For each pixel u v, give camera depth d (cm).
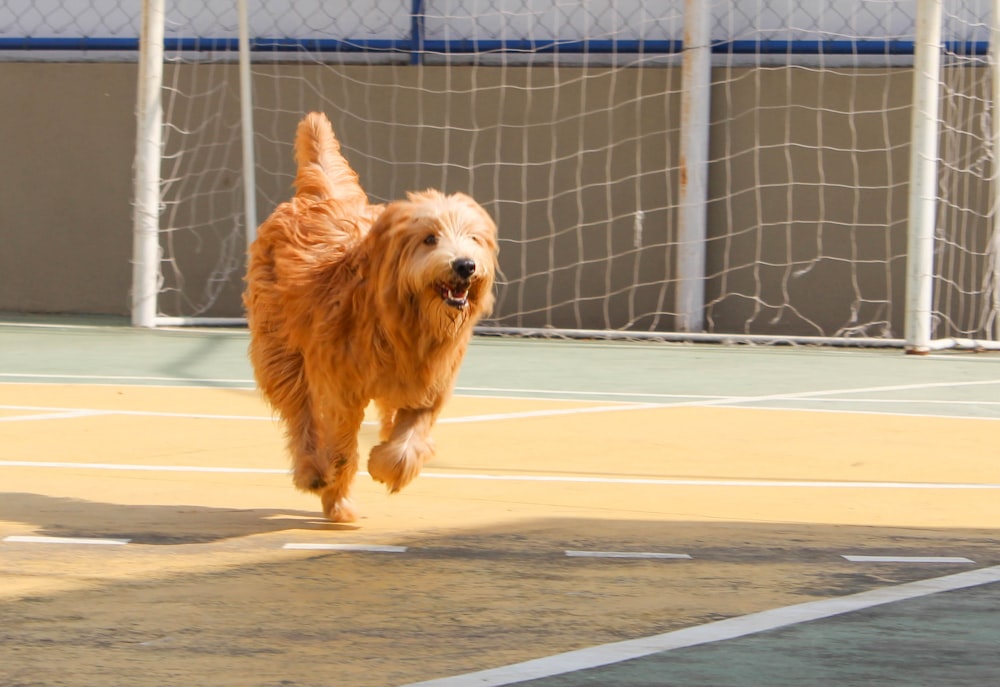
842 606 503
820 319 1634
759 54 1627
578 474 826
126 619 481
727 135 1634
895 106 1606
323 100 1717
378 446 668
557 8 1666
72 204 1762
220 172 1739
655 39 1648
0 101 1766
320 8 1723
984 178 1566
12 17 1775
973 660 430
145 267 1620
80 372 1255
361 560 586
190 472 816
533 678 410
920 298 1475
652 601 512
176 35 1739
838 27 1616
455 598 516
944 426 1017
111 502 724
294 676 413
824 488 790
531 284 1688
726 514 711
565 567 571
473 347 1495
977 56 1577
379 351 657
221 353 1405
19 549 600
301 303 692
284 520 686
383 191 1712
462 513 709
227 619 482
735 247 1641
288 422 716
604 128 1659
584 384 1226
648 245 1661
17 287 1780
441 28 1694
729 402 1127
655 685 403
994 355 1485
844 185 1619
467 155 1692
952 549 616
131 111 1744
